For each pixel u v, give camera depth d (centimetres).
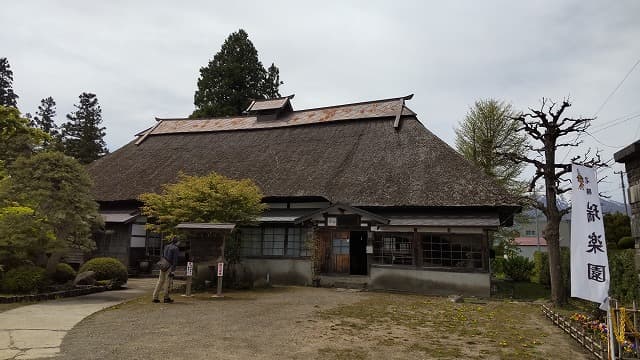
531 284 2075
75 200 1105
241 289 1379
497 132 2503
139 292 1273
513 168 2478
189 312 915
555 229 1183
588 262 671
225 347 627
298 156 1972
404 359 597
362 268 1855
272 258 1648
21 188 1059
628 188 794
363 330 784
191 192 1309
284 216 1658
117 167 2242
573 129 1162
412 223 1442
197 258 1209
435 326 850
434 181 1559
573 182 711
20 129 1609
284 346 645
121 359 552
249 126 2444
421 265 1455
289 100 2553
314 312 957
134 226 1861
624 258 961
